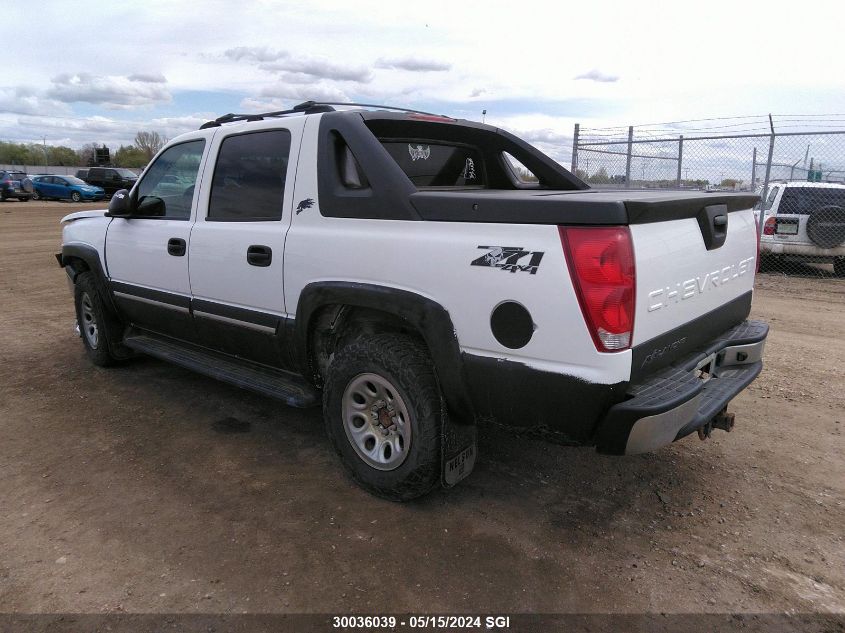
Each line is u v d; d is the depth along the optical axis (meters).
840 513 3.12
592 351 2.38
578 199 2.41
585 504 3.21
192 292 4.11
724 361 3.32
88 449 3.82
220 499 3.24
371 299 2.98
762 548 2.84
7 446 3.85
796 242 10.37
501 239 2.55
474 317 2.65
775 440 3.95
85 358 5.66
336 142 3.27
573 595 2.53
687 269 2.77
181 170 4.27
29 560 2.73
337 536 2.92
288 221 3.42
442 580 2.61
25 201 32.91
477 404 2.77
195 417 4.33
